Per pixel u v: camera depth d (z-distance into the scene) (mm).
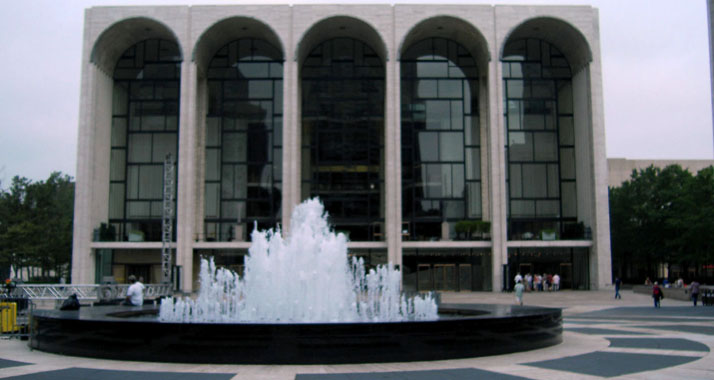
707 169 52750
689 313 26844
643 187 62219
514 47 48438
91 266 43750
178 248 42844
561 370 11125
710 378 10352
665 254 59750
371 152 47469
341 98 47938
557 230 46844
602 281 43812
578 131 46938
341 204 46844
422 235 46469
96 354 12656
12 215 55375
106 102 46781
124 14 44625
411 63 48125
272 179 47000
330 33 47406
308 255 18797
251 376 10492
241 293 22766
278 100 47688
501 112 44094
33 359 12602
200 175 46500
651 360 12359
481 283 45500
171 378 10320
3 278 63062
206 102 47594
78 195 43594
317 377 10398
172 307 17297
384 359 11891
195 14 44562
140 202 47094
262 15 44625
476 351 12641
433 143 47438
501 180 43781
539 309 15984
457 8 44812
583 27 45000
